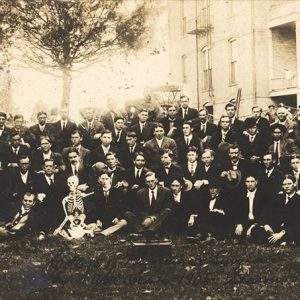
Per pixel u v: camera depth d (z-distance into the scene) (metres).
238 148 10.51
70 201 10.33
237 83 18.77
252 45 18.14
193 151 10.86
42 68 16.77
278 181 9.93
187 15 19.39
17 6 16.59
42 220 10.28
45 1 16.61
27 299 6.41
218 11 19.12
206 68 19.09
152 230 8.87
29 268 7.63
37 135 12.38
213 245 9.15
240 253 8.44
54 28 16.75
